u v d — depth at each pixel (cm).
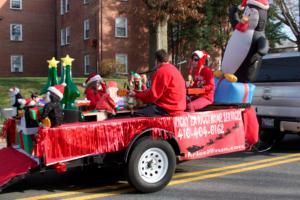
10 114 653
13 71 3466
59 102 558
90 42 2933
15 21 3459
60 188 608
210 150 623
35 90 1747
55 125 529
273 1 2619
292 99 830
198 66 716
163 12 1688
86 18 3003
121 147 554
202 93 679
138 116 616
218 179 650
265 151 889
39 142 508
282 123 847
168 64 604
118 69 2598
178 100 598
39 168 544
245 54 752
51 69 698
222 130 638
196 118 609
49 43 3588
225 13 2638
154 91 588
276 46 3130
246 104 684
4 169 551
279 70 869
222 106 696
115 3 2841
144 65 2942
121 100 755
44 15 3562
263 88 880
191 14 1759
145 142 562
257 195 566
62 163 525
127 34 2881
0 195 572
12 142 638
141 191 567
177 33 2803
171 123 583
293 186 609
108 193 579
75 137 527
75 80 2120
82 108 713
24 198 556
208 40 2747
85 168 703
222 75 716
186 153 599
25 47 3503
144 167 568
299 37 2830
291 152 875
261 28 757
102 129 543
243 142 665
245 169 717
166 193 575
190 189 595
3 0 3412
